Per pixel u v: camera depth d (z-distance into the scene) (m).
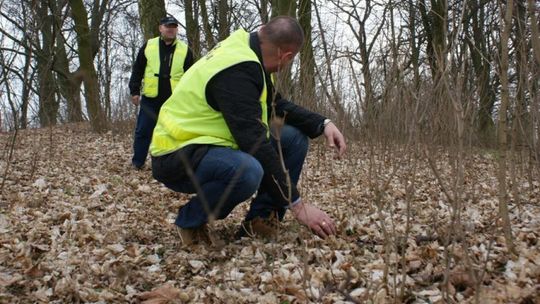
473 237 2.82
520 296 1.96
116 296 2.21
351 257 2.58
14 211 3.71
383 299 2.02
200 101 2.59
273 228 2.90
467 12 10.00
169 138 2.67
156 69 5.55
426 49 10.73
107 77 8.56
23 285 2.31
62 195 4.42
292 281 2.30
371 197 3.54
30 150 7.56
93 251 2.78
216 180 2.60
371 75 3.57
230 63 2.52
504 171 2.45
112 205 4.01
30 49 4.13
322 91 5.28
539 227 3.11
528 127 4.07
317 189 4.55
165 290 2.21
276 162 2.51
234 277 2.38
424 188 4.46
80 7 10.28
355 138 5.30
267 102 2.85
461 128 1.96
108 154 7.32
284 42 2.60
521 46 3.02
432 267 2.34
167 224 3.41
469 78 3.31
